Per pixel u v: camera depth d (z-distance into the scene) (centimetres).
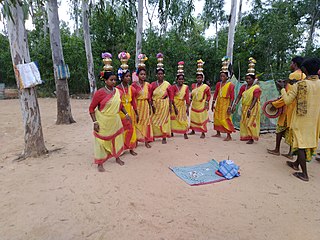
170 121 568
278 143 468
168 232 238
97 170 390
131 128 455
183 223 252
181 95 559
